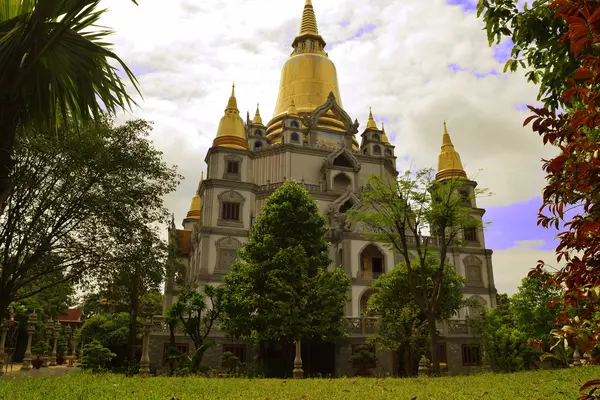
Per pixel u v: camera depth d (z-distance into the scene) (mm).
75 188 21859
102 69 12375
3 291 20266
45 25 10867
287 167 59688
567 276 4406
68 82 11930
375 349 36969
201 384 15023
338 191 60156
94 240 22422
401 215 29656
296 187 37062
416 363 37625
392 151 68750
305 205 36094
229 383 16016
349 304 48438
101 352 35250
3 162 10547
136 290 28125
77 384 14391
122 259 22750
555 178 4758
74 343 60781
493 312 39688
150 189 23609
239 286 33469
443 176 65375
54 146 20250
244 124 63438
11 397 10945
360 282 49594
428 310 26969
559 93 9406
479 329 38188
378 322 35531
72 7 10977
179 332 37656
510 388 13469
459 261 56906
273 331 30547
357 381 17750
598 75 3959
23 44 10688
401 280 34969
